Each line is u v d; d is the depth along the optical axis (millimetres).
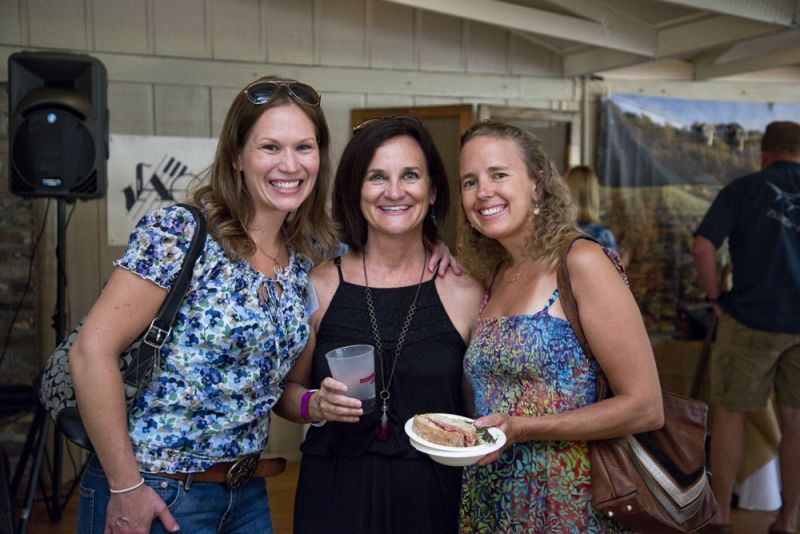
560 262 1453
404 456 1599
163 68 3660
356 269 1736
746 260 3010
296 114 1446
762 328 2955
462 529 1593
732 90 4297
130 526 1308
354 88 3924
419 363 1629
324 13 3854
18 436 3520
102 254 3648
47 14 3492
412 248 1750
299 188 1468
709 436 3475
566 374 1441
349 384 1454
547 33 3352
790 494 2957
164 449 1348
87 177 2861
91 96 2867
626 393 1396
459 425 1364
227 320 1357
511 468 1501
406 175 1652
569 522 1440
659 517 1391
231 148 1443
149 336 1315
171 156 3697
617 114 4172
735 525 3129
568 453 1453
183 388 1351
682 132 4242
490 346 1509
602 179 4176
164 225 1349
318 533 1612
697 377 3451
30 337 3502
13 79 2816
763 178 3021
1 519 1982
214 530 1443
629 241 4215
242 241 1407
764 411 3352
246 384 1400
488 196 1528
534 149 1548
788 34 3361
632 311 1406
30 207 3471
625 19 3430
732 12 2779
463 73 4059
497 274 1690
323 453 1628
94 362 1270
